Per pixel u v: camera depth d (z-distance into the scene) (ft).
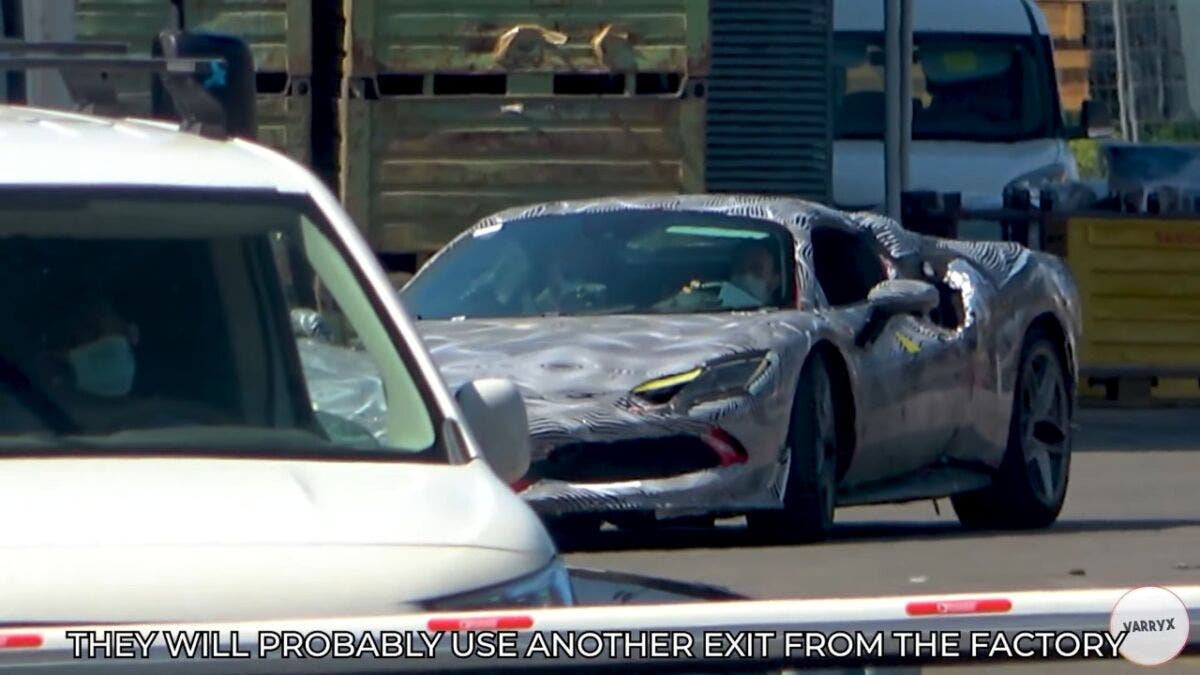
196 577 48.96
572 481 109.50
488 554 52.60
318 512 52.49
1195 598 45.21
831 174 212.43
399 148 172.76
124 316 61.46
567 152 173.47
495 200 173.47
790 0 208.85
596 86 173.78
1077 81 549.95
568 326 117.70
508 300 124.98
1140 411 223.92
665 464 110.11
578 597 64.28
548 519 111.24
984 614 45.24
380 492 54.85
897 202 224.53
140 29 170.50
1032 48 261.65
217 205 63.41
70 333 60.49
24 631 44.09
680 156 173.47
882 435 123.03
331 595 49.57
